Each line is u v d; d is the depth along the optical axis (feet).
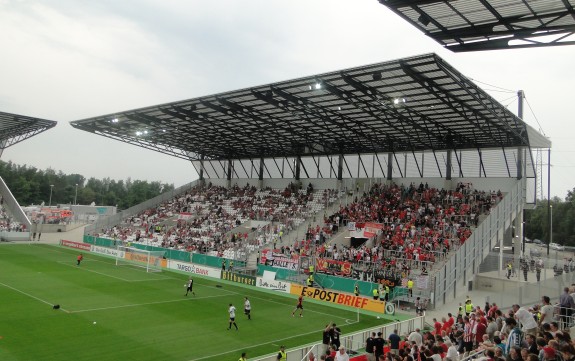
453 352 47.39
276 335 80.43
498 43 52.01
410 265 121.39
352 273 123.13
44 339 69.72
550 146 162.81
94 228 224.12
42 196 507.71
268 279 130.52
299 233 166.81
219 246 169.37
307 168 204.85
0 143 229.25
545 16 48.39
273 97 123.95
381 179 180.45
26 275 126.41
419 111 122.72
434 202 151.23
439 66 88.58
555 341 35.29
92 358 62.64
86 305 94.53
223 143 205.36
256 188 223.51
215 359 65.51
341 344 67.56
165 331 78.74
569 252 208.44
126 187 619.26
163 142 209.15
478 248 124.67
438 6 48.93
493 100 102.58
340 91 111.86
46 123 199.41
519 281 118.93
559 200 374.22
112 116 163.94
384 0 48.42
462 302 110.32
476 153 154.61
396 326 78.69
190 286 113.29
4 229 223.71
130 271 148.05
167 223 215.92
